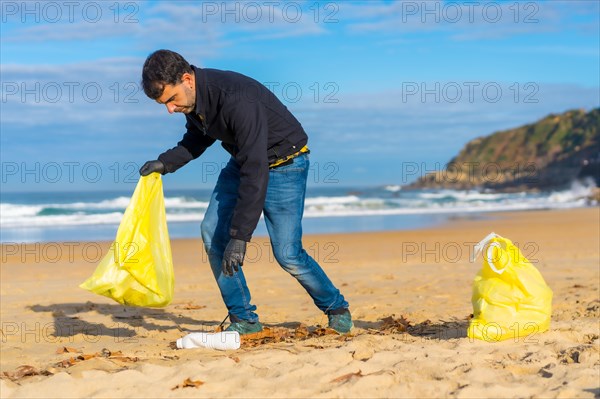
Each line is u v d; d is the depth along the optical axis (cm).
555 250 1246
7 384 363
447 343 457
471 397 344
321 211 2997
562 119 9412
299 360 412
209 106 421
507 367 397
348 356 421
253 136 420
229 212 464
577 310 604
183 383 363
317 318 597
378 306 663
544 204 3584
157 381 371
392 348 443
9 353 461
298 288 823
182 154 475
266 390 354
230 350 454
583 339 471
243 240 425
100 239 1669
